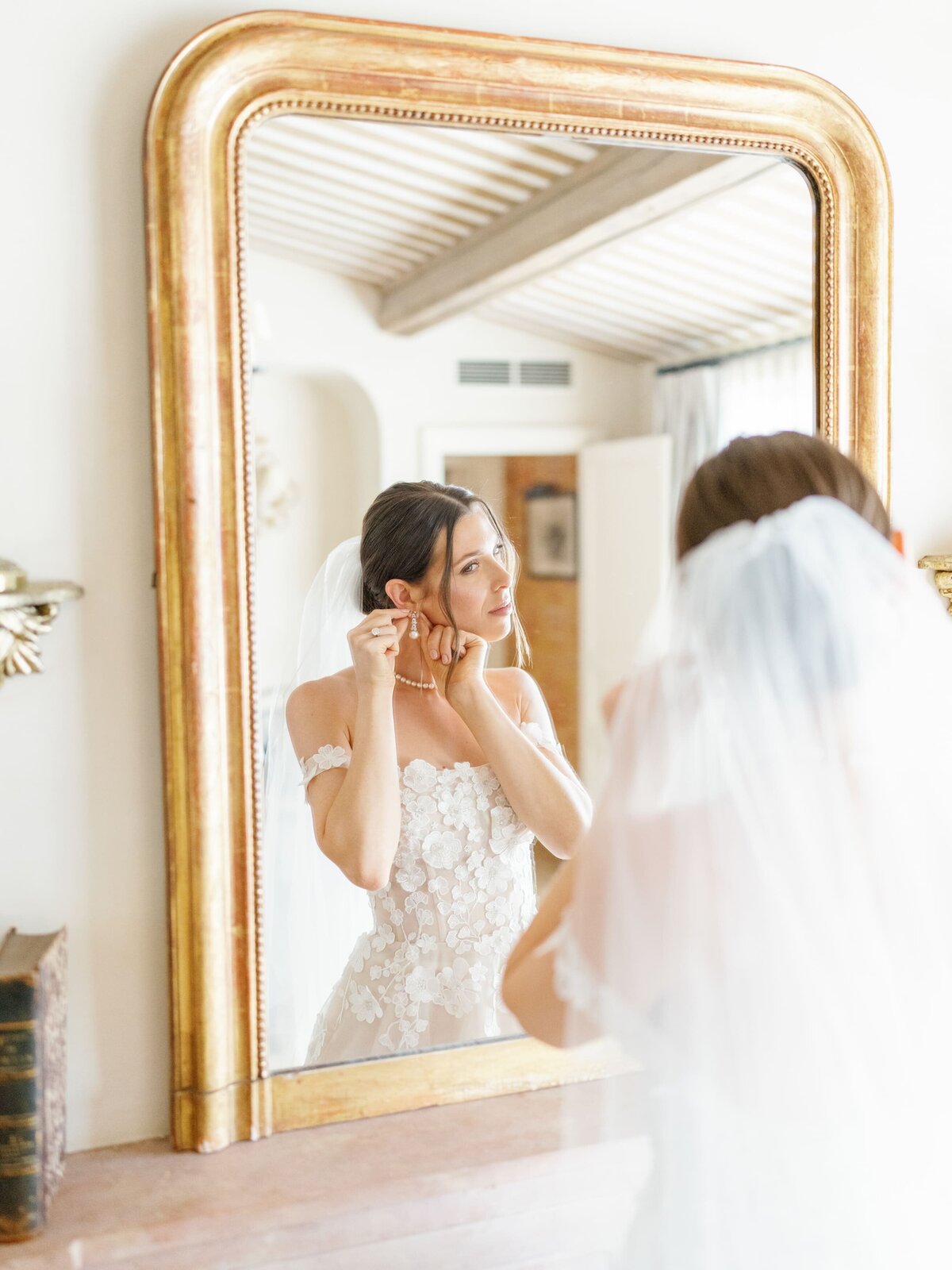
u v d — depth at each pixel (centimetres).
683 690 98
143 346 127
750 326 153
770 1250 94
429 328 139
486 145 138
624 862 96
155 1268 114
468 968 143
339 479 136
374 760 138
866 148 150
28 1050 110
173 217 121
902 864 96
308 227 130
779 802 94
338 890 136
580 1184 128
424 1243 123
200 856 125
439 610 143
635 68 139
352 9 133
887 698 99
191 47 122
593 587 151
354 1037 137
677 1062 96
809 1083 94
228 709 128
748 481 103
